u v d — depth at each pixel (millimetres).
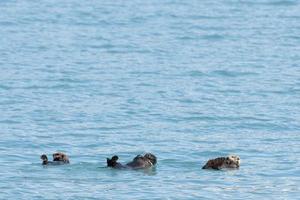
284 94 103062
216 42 139250
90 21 158750
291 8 173000
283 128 86438
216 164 69688
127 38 142875
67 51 131125
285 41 139750
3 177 66062
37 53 128750
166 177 66812
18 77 110688
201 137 82125
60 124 86750
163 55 128125
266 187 64562
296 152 76375
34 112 92000
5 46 133625
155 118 90188
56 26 153500
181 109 94625
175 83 108688
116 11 169125
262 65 120625
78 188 63375
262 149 77500
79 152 75812
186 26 153750
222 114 92312
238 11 169375
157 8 172750
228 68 118250
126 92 103125
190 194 62406
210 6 175000
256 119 90000
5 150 75812
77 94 101938
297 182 66062
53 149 76750
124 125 86750
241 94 102875
